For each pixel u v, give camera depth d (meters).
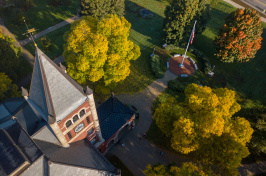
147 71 50.03
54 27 60.72
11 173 16.45
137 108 41.91
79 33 32.88
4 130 19.34
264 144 33.59
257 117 36.09
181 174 25.33
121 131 38.06
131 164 33.97
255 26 44.50
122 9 56.78
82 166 22.14
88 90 20.31
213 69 52.06
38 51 15.84
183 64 52.56
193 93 33.56
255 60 54.81
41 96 18.03
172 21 50.69
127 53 39.03
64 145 23.08
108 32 35.53
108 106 36.38
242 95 46.53
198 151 30.16
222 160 27.80
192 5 47.47
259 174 34.00
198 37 61.44
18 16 59.00
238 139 28.19
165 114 31.59
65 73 18.95
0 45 38.16
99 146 30.89
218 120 26.44
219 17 70.31
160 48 56.72
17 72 45.72
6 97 33.56
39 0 71.19
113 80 38.88
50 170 19.17
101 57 33.03
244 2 78.44
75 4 71.00
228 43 47.31
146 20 66.69
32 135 20.73
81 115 22.42
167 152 35.84
